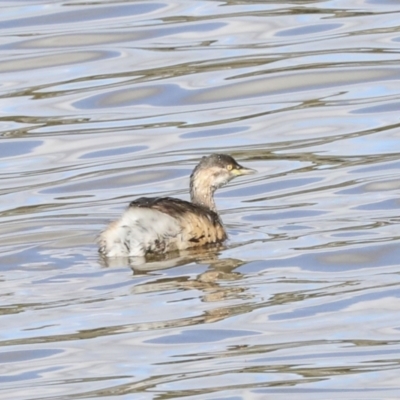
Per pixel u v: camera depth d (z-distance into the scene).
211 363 11.35
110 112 20.50
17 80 21.75
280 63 21.94
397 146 18.62
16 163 18.78
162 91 21.16
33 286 13.22
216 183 15.87
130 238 14.15
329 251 14.27
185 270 13.65
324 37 22.94
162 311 12.45
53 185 17.77
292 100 20.73
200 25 23.72
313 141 19.08
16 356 11.60
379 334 11.91
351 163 18.05
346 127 19.58
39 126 20.05
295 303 12.66
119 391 10.83
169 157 18.73
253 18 24.08
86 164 18.62
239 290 13.03
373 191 16.80
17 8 24.91
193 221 14.50
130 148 19.16
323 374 11.08
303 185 17.33
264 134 19.45
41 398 10.75
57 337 11.94
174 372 11.16
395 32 22.94
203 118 20.22
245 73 21.66
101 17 24.31
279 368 11.19
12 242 14.98
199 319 12.23
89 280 13.37
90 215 16.22
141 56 22.48
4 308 12.61
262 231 15.30
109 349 11.66
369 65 21.73
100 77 21.70
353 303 12.66
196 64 22.05
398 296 12.82
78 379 11.12
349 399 10.57
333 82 21.25
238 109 20.44
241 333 11.96
